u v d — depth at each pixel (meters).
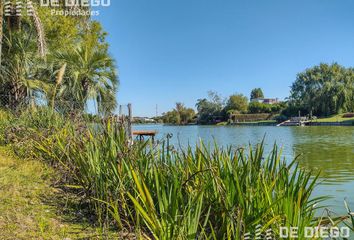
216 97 89.31
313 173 9.59
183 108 87.94
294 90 79.56
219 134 34.94
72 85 16.72
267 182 3.52
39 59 16.45
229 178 3.40
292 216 3.01
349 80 68.62
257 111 87.69
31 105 12.99
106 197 4.19
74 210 4.52
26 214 4.20
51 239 3.51
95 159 4.69
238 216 2.93
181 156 4.40
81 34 22.20
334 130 40.47
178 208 3.34
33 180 5.92
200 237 3.06
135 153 4.75
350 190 7.27
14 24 13.17
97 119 6.91
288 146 19.52
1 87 15.96
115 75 18.61
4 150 8.53
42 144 7.82
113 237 3.64
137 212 3.51
